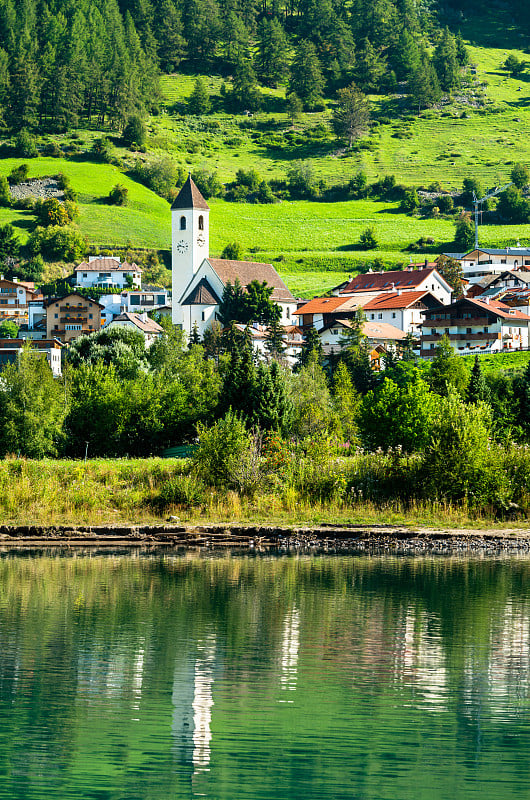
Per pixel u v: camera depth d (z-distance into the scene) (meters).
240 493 161.88
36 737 69.44
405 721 72.62
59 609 103.44
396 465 164.38
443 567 125.88
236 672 83.00
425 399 181.50
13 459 192.88
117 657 86.81
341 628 96.12
